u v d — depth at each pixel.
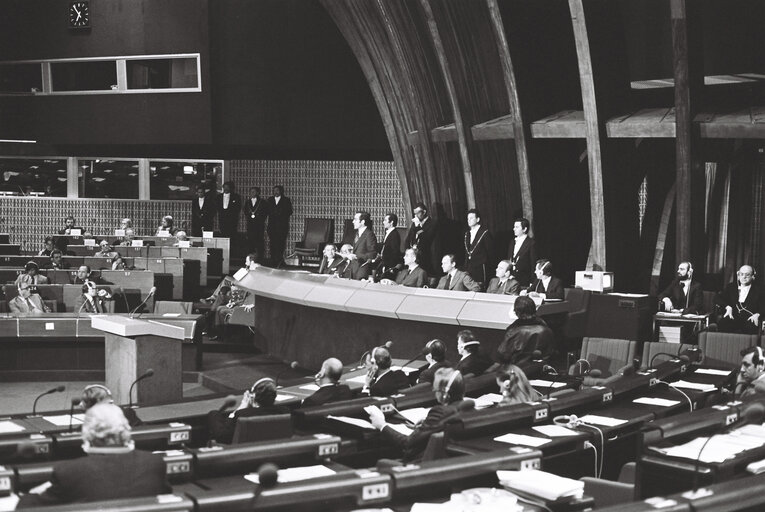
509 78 14.34
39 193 23.88
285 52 20.02
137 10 20.45
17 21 21.22
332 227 20.80
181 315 14.22
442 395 6.30
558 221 15.45
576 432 6.25
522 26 14.23
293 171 23.22
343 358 13.00
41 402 12.38
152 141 21.25
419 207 15.28
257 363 14.59
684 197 12.86
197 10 20.06
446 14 14.80
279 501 3.87
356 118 20.05
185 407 7.56
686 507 3.62
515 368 6.99
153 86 20.98
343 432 6.47
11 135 22.05
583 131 13.96
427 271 15.35
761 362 7.67
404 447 6.02
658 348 9.93
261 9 19.89
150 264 18.78
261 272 15.44
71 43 21.08
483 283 13.84
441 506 4.12
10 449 5.41
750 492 3.81
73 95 21.50
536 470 4.72
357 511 4.07
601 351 10.12
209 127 20.75
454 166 17.02
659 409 7.30
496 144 15.79
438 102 16.84
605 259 14.02
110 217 23.42
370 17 16.97
